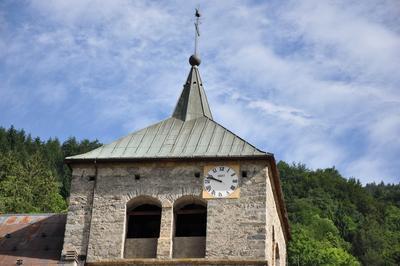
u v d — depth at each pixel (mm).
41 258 39812
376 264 123000
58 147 131000
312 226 127250
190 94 47000
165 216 39500
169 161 40750
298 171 164625
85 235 39719
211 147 41719
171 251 38625
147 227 41094
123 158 41156
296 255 110500
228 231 38500
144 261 38188
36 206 90938
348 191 159125
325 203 147375
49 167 116375
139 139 43406
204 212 40000
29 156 116062
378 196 182625
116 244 39125
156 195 40125
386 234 140250
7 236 42344
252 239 38156
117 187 40688
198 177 40281
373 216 151250
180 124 44906
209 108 47188
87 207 40500
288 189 152875
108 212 40094
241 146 41500
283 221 47031
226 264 37625
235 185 39719
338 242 123062
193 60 48844
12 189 90125
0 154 101438
